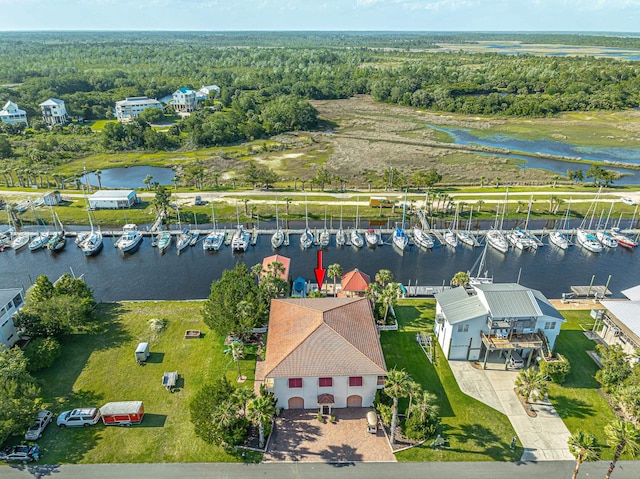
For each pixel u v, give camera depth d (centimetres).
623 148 18000
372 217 11725
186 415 5306
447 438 5006
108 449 4847
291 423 5206
